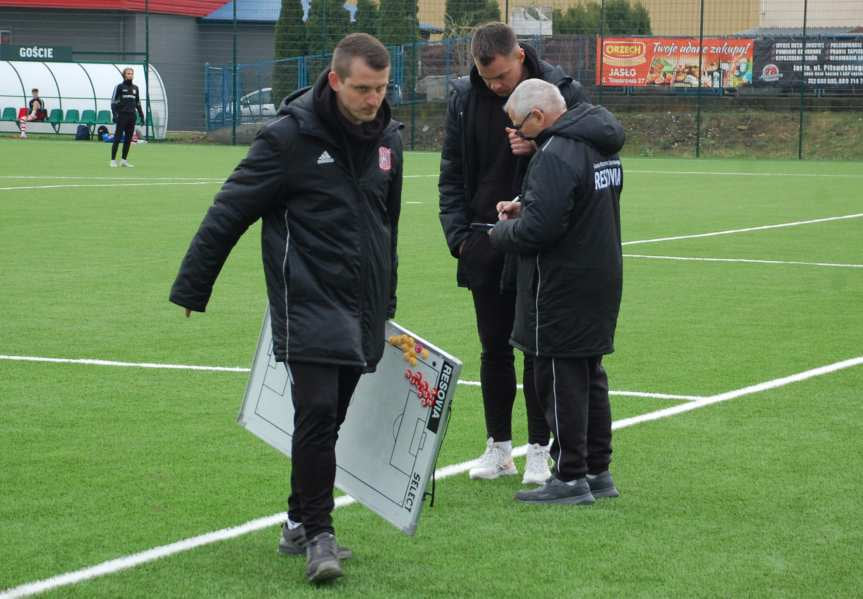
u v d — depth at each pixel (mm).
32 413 8164
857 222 21938
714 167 39031
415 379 5605
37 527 5930
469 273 7020
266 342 6160
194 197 24406
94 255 15938
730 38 44125
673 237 19375
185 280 5414
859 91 43562
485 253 6953
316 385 5324
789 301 13211
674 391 8984
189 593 5117
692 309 12656
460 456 7387
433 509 6344
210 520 6086
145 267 14945
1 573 5316
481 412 8438
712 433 7828
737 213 23500
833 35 43969
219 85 52500
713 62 44281
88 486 6605
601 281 6234
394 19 47719
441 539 5855
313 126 5270
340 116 5285
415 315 12094
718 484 6750
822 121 45875
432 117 47125
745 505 6379
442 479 6914
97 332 10945
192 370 9508
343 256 5332
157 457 7184
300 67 49281
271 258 5406
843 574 5379
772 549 5703
